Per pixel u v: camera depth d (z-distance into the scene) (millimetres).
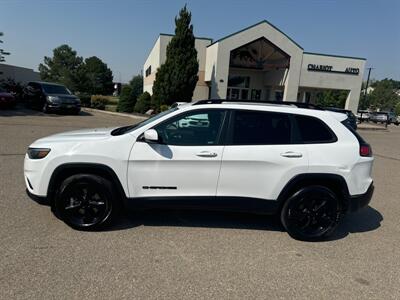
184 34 21344
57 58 75375
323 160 3943
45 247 3449
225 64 23969
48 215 4266
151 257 3389
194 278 3055
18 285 2775
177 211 4750
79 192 3916
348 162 3988
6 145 8648
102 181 3859
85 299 2648
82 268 3092
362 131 26250
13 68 44750
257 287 2979
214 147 3877
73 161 3795
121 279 2959
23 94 21500
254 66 26688
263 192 3973
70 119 16562
